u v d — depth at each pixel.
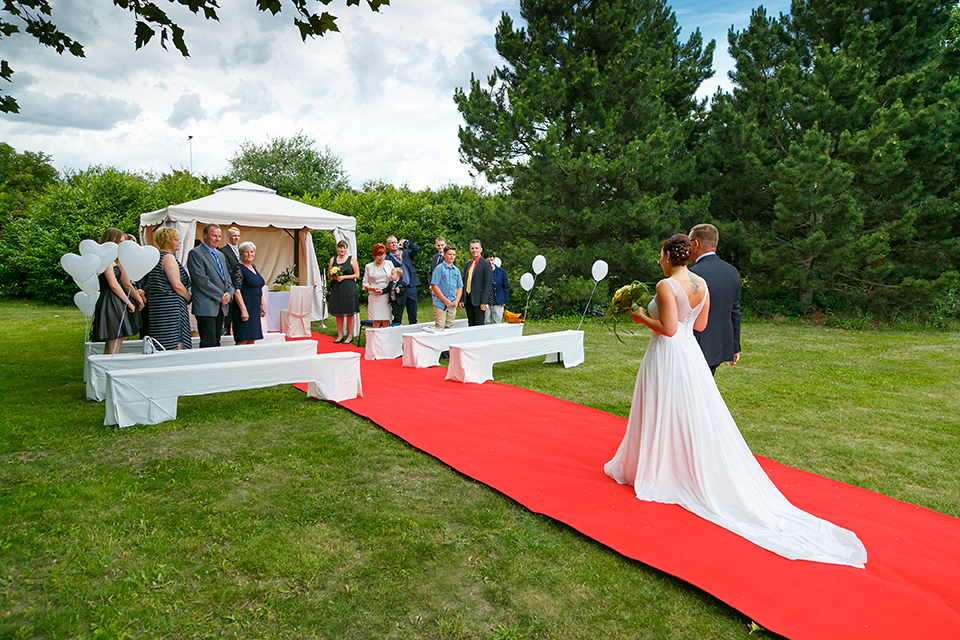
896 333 10.66
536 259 7.76
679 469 3.07
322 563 2.50
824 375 6.74
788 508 2.94
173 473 3.47
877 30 11.66
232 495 3.20
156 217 9.39
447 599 2.28
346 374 5.36
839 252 11.00
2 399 5.21
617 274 12.88
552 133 11.66
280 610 2.18
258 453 3.87
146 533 2.73
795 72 11.88
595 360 7.79
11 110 4.66
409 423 4.56
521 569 2.48
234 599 2.24
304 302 9.96
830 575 2.35
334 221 10.54
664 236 12.36
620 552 2.56
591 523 2.84
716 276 3.79
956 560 2.51
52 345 8.52
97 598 2.22
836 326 11.65
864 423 4.81
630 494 3.18
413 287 9.20
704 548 2.58
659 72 12.12
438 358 7.17
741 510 2.86
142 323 6.10
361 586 2.35
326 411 4.98
